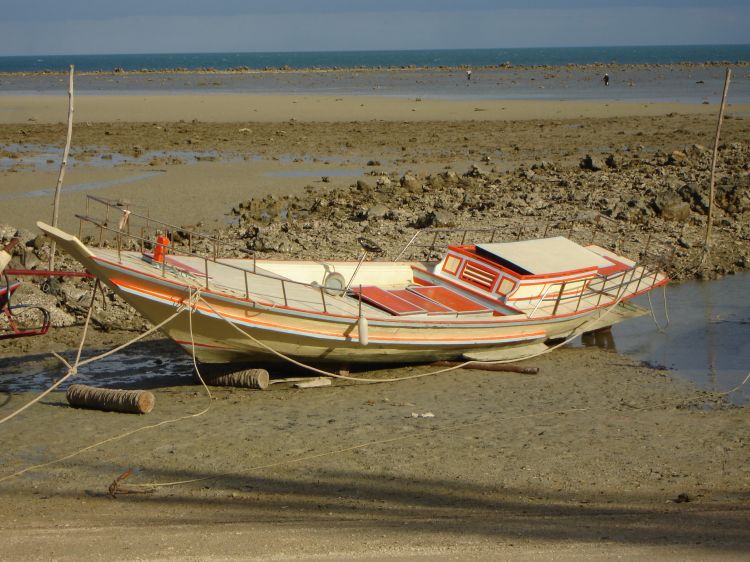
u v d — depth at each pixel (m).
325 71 144.12
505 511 8.73
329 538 7.77
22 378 14.01
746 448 10.70
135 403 12.14
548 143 41.44
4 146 41.84
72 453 10.87
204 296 12.51
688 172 30.81
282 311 12.84
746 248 21.89
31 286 17.61
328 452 10.73
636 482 9.65
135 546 7.67
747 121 48.69
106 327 16.38
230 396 13.12
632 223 23.95
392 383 13.82
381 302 14.77
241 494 9.46
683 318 17.09
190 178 31.66
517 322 14.50
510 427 11.61
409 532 7.93
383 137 44.56
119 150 40.19
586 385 13.55
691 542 7.43
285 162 35.81
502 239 22.11
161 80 119.88
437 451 10.72
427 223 23.31
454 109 61.03
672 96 71.81
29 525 8.49
